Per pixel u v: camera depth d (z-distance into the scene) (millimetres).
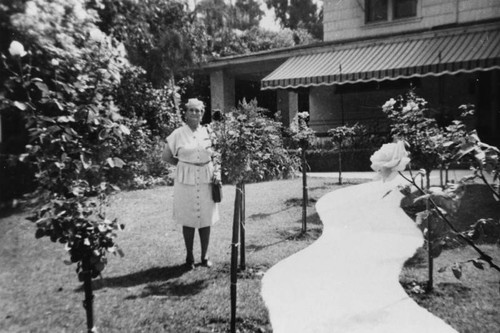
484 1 15031
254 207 9406
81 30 6574
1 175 7535
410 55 14836
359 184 11188
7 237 6469
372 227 7176
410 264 5453
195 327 3799
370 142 15281
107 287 4805
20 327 3789
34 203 3074
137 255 6086
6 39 6227
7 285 4828
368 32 17422
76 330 3742
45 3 6191
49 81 5730
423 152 5223
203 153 5344
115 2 12258
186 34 16688
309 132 7676
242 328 3773
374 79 14594
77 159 3115
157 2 15266
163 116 16109
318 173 14812
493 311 3998
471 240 2354
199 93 23047
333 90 18234
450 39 14961
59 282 4965
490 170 2229
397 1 16922
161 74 15891
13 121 7609
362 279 4805
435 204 2352
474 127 15344
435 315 3947
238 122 4707
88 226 3014
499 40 13750
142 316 4004
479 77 15273
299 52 18203
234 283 3752
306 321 3809
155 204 10125
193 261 5500
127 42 13344
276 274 5062
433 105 16078
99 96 3182
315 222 7914
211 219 5438
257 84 25438
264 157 4812
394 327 3619
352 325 3695
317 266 5301
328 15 18266
